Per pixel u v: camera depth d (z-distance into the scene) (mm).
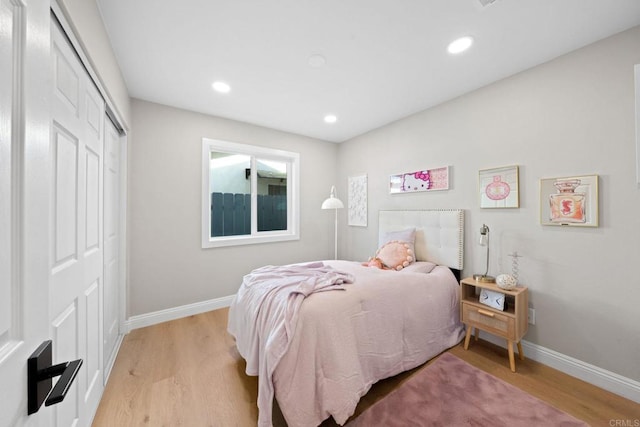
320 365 1383
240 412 1495
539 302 1957
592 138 1712
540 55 1856
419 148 2883
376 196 3455
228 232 3293
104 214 1795
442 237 2588
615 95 1625
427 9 1450
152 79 2188
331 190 3738
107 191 1892
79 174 1210
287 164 3787
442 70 2062
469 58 1902
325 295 1593
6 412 453
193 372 1854
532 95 1997
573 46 1753
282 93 2453
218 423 1416
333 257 4098
